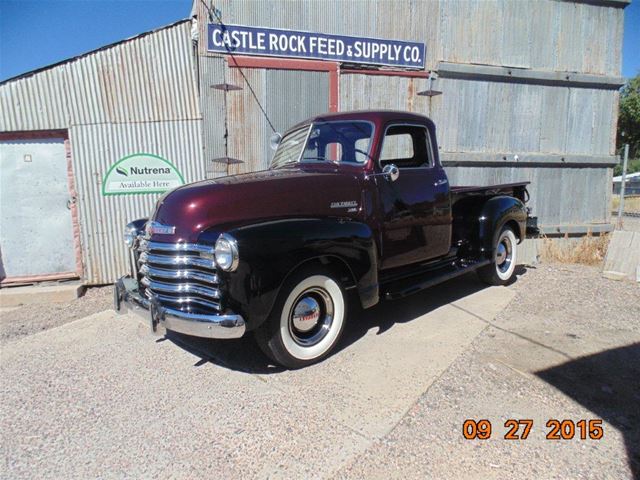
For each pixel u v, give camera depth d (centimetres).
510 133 875
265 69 706
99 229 659
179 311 319
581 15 892
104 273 666
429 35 792
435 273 481
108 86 644
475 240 539
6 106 616
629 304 514
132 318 502
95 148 648
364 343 401
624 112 3294
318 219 349
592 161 930
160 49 657
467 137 846
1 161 636
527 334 422
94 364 382
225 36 679
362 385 327
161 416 297
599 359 369
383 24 759
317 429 276
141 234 373
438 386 325
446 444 261
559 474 237
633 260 642
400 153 534
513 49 853
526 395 314
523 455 252
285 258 316
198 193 337
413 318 465
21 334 480
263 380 339
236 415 294
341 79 748
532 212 908
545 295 550
